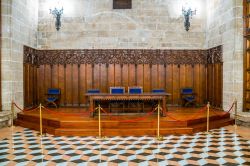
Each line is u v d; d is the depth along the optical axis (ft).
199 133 30.99
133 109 38.47
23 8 40.16
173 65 46.16
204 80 46.42
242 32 36.60
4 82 36.01
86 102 45.52
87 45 46.06
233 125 35.55
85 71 45.78
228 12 38.34
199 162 20.84
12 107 34.83
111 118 33.22
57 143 26.76
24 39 40.65
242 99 36.96
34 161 21.13
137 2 46.29
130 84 45.83
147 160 21.35
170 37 46.29
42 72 45.88
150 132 30.22
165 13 46.34
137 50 46.01
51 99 42.88
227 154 22.91
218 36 41.83
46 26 46.14
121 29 46.16
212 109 41.83
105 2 46.11
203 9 46.75
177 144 26.21
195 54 46.37
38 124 33.55
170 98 46.09
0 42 35.96
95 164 20.43
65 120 31.73
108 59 45.80
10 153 23.31
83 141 27.53
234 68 36.86
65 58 45.83
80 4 46.16
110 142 27.07
